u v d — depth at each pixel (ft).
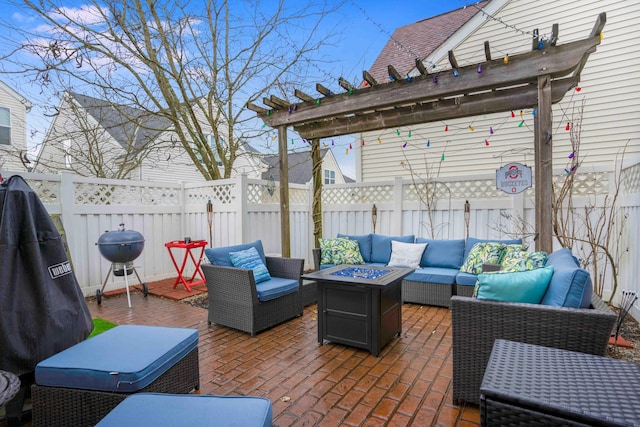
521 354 5.14
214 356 9.59
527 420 3.97
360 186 20.43
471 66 11.24
